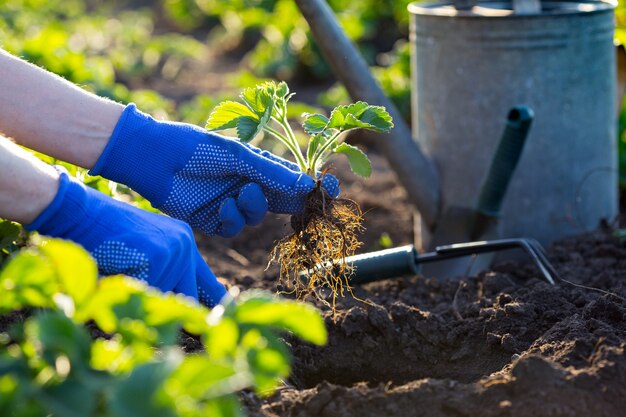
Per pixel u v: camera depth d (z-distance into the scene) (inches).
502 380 71.6
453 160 136.0
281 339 89.0
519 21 126.0
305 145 192.9
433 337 90.7
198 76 304.3
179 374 53.6
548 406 68.6
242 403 73.6
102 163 85.4
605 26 130.9
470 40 129.3
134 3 460.4
